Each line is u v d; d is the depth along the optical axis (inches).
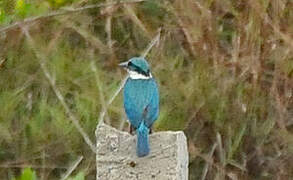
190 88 535.5
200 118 538.6
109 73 539.5
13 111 529.0
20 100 530.6
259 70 540.7
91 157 519.2
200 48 536.7
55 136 522.9
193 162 544.4
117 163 298.2
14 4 502.0
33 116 532.4
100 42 540.4
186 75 543.5
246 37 540.1
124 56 558.6
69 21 532.4
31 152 526.0
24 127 527.8
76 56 542.6
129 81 365.1
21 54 535.8
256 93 542.3
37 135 525.0
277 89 545.3
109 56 541.6
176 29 551.2
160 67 536.4
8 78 536.7
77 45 552.7
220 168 535.5
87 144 515.2
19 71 536.7
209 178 542.6
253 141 549.3
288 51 544.1
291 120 553.9
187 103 532.4
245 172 551.2
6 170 535.5
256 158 551.2
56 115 521.0
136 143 296.5
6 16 492.4
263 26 541.6
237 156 551.2
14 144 528.1
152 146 296.7
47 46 533.6
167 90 531.8
